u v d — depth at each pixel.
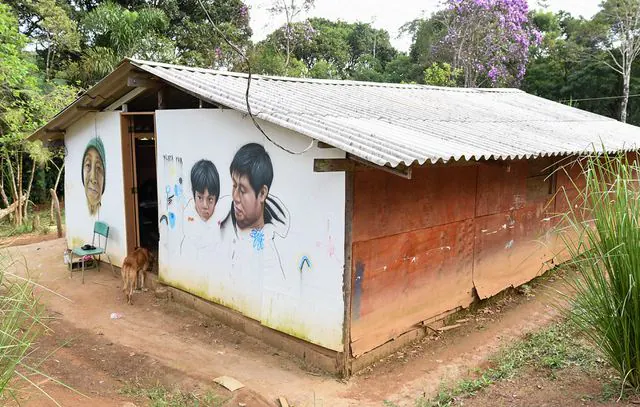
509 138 7.12
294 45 26.95
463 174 6.83
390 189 5.67
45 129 10.10
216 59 23.30
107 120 8.92
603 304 3.77
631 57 27.09
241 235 6.50
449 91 12.26
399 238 5.89
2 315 3.40
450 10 26.81
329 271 5.42
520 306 7.65
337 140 4.93
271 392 5.03
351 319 5.38
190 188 7.24
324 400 4.86
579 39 30.44
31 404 4.22
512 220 7.98
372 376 5.42
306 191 5.59
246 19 25.08
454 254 6.81
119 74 7.54
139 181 11.46
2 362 3.17
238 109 5.90
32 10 18.22
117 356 5.82
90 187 9.65
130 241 8.79
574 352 5.15
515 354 5.53
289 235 5.83
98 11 19.12
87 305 7.63
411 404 4.75
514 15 26.34
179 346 6.17
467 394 4.59
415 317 6.26
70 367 5.41
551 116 11.44
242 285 6.56
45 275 9.20
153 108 9.30
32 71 16.50
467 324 6.91
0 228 13.05
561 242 9.49
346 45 40.56
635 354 3.71
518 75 27.89
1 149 14.10
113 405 4.50
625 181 3.72
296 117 5.65
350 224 5.23
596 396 3.95
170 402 4.72
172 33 23.70
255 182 6.21
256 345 6.23
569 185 9.55
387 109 7.73
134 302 7.79
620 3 27.80
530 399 4.20
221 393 4.96
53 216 15.49
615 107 29.52
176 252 7.62
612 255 3.62
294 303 5.83
